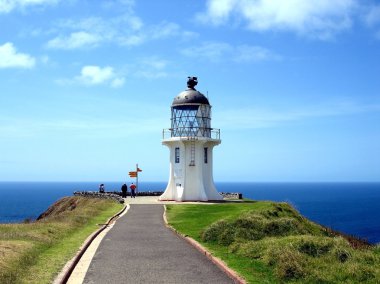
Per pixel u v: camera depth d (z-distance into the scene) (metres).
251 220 20.72
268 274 12.78
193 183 45.28
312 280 11.81
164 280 12.35
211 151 46.69
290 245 14.89
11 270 12.17
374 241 58.69
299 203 145.25
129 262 14.75
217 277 12.72
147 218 28.97
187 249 17.31
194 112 45.97
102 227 24.11
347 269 12.34
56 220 27.00
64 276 12.28
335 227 76.19
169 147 46.84
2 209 118.38
